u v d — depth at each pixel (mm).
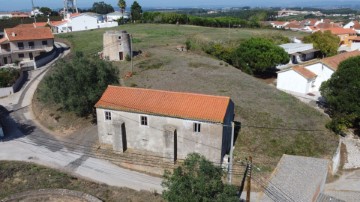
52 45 80312
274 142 38531
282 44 86625
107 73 44062
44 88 45156
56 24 124000
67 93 41875
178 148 34719
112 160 35938
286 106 47750
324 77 57781
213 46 80875
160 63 67438
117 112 35719
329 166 34906
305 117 44750
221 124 31969
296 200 26250
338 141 39844
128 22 138625
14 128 44594
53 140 40781
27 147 39125
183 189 21484
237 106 46438
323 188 32125
